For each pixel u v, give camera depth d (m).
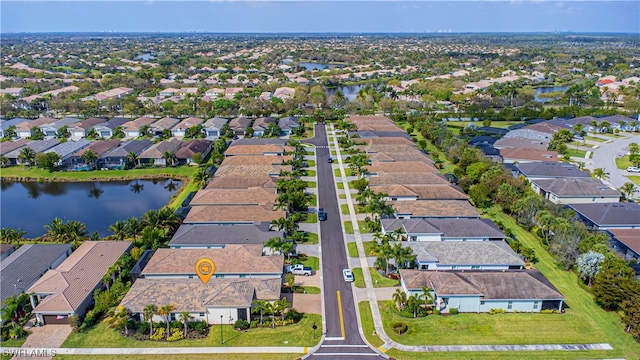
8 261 72.50
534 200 92.31
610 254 71.25
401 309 64.69
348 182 118.00
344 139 152.88
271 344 57.91
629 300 61.81
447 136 148.50
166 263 70.62
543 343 58.59
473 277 67.00
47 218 100.38
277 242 76.69
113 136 160.75
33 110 197.00
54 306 60.91
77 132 161.50
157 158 132.00
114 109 199.50
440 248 76.06
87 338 58.78
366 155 132.25
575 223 83.75
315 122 185.00
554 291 65.12
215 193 98.31
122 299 63.97
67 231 80.94
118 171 129.00
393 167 118.12
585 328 61.62
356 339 59.16
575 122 173.25
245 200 96.75
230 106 191.38
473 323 62.41
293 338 59.09
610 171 127.06
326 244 84.75
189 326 60.06
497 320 63.09
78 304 61.94
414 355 56.34
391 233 80.94
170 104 194.00
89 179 124.50
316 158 138.38
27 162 132.88
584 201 103.62
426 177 109.75
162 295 62.19
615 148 148.88
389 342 58.62
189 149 136.00
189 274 69.31
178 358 55.25
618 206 93.06
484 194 101.06
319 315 63.97
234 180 107.62
